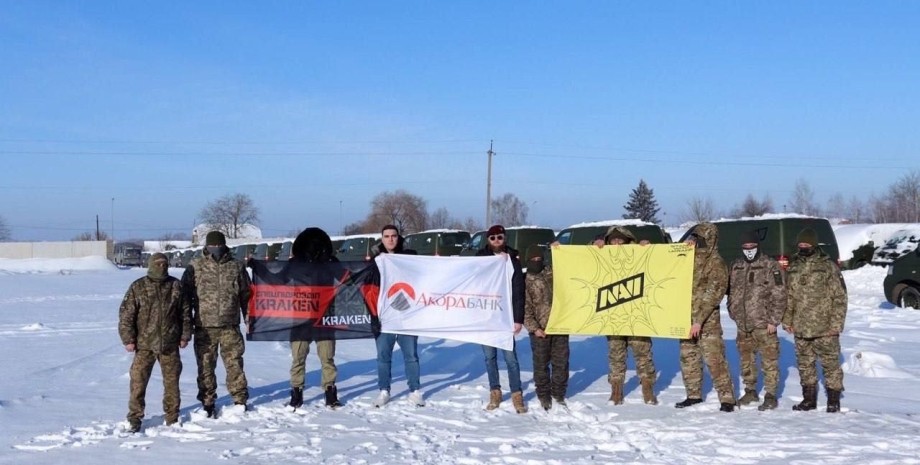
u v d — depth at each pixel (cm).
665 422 803
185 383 1012
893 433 729
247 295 871
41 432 754
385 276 909
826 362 830
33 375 1041
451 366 1165
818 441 708
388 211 8250
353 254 3394
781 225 2075
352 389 992
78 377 1031
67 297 2569
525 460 668
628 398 935
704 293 857
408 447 717
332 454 690
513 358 883
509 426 802
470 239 2927
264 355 1245
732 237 2186
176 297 788
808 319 826
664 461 661
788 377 1032
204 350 837
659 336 873
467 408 888
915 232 2750
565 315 888
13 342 1380
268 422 815
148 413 845
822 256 834
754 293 860
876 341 1341
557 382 891
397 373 1111
